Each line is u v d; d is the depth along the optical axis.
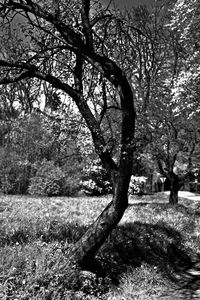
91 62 8.02
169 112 17.20
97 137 8.59
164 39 13.88
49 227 11.06
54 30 8.78
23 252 7.53
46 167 30.67
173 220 17.30
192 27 14.03
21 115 9.53
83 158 12.14
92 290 7.46
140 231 12.66
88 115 8.60
